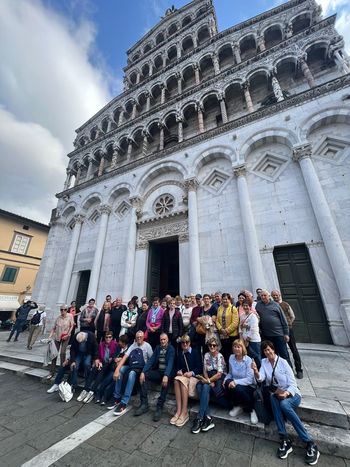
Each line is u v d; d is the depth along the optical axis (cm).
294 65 1491
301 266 1021
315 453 349
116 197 1878
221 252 1212
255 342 544
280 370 436
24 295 2809
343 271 880
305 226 1049
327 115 1135
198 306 739
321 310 934
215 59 1853
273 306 610
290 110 1257
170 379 594
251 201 1225
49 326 1648
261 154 1311
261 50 1633
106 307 895
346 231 959
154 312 759
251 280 1055
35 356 977
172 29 2592
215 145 1445
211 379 489
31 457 376
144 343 634
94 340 697
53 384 708
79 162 2425
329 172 1076
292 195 1130
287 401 394
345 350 784
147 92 2198
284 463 347
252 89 1691
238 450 380
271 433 405
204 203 1385
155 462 359
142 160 1764
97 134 2500
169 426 464
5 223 2802
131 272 1453
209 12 2208
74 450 391
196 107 1722
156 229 1509
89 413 530
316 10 1527
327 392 486
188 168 1491
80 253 1847
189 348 569
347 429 389
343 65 1229
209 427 440
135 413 514
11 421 494
